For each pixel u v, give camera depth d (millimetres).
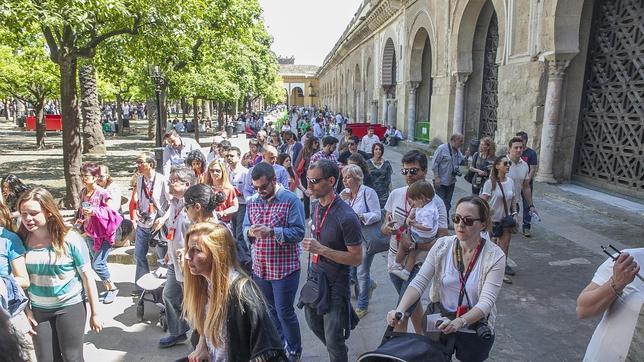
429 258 3068
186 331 4754
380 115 30969
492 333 2805
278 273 4016
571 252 6980
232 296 2420
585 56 11211
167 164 8250
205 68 20484
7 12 5910
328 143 7766
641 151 9812
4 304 3150
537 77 11445
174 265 4426
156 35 8703
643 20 9750
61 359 3602
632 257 2238
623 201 9773
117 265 6961
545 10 11047
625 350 2250
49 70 18406
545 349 4340
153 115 26906
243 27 13539
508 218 5570
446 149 8078
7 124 42938
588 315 2361
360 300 5172
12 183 5387
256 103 87062
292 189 7980
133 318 5344
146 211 5516
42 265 3354
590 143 11297
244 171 6672
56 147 22922
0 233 3355
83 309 3582
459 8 16172
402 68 24906
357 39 39469
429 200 4062
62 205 9352
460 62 16531
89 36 9219
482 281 2854
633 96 10023
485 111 16938
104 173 5750
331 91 66500
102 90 24188
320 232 3643
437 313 3000
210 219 3996
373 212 4871
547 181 11422
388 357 2455
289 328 4109
